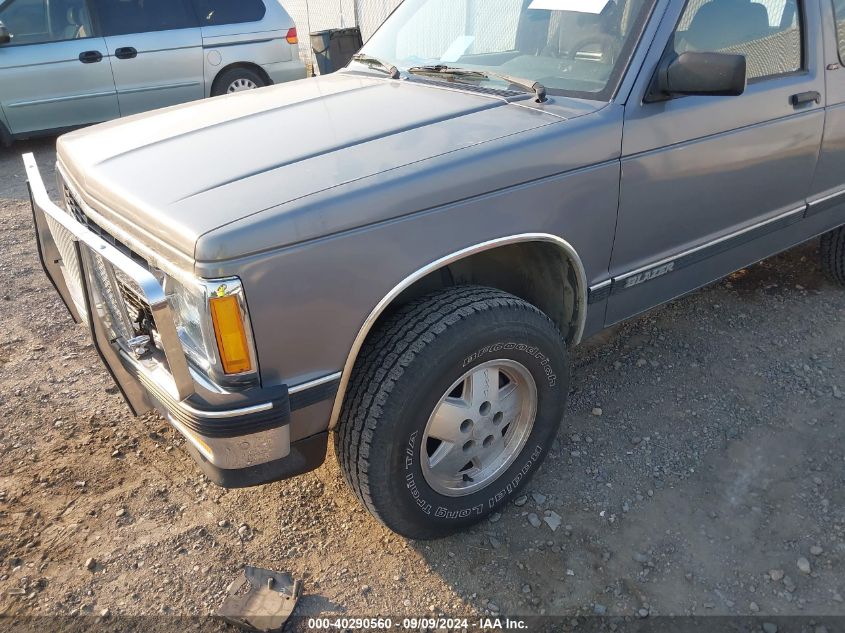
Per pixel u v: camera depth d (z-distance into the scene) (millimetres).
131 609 2211
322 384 1938
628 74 2459
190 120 2531
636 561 2377
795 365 3420
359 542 2465
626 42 2520
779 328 3758
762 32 2951
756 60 2936
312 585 2297
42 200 2186
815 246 4719
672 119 2549
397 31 3346
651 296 2871
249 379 1815
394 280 1960
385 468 2061
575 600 2242
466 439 2295
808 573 2309
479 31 3004
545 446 2555
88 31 7383
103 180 2117
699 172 2703
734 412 3100
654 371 3406
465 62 2941
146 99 7816
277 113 2504
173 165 2109
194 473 2787
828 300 4051
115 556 2400
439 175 1994
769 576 2305
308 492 2688
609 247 2527
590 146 2316
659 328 3773
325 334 1894
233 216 1768
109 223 2078
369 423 2004
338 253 1846
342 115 2422
